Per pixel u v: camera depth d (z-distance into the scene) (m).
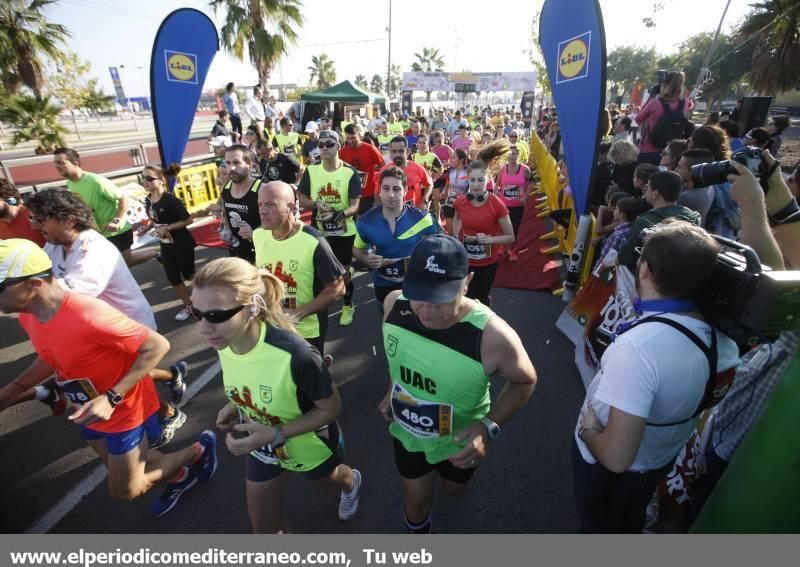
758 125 8.53
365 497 2.71
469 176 3.97
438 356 1.68
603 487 1.72
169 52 7.21
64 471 2.94
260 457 1.91
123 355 2.06
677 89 5.79
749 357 2.00
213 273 1.56
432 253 1.52
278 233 2.91
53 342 1.93
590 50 4.20
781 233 2.21
